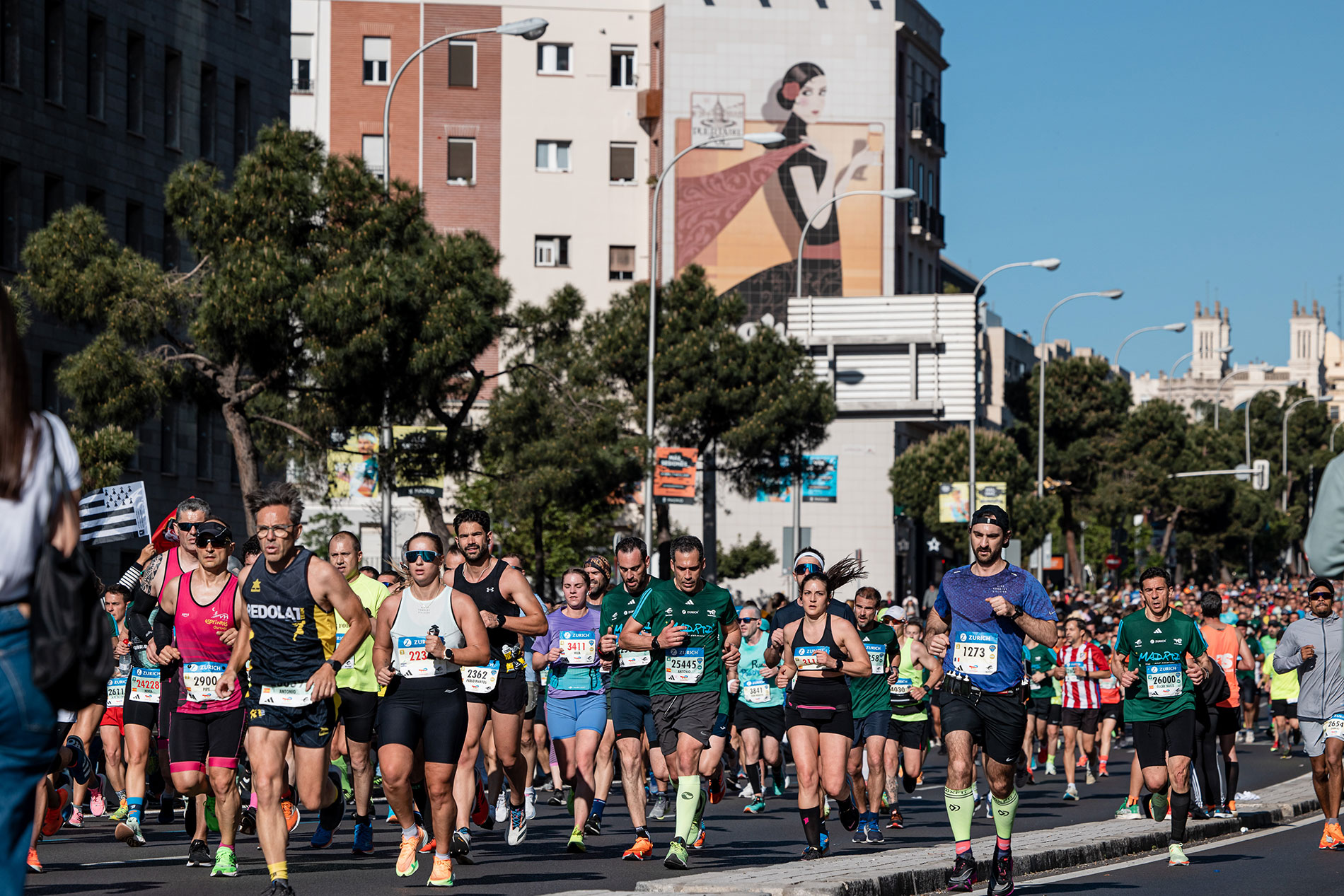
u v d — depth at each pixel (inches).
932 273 3973.9
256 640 504.4
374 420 1530.5
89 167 2085.4
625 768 685.3
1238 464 5007.4
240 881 580.7
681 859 636.1
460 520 632.4
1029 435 4626.0
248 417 1507.1
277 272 1395.2
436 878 561.3
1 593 228.8
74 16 2058.3
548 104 3560.5
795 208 3567.9
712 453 2299.5
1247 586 3201.3
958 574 550.3
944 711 553.9
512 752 721.0
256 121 2450.8
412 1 3531.0
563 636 725.3
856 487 3631.9
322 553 2723.9
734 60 3550.7
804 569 762.2
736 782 1152.2
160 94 2230.6
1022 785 1234.6
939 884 595.8
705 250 3548.2
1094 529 4431.6
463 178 3553.2
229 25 2381.9
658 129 3553.2
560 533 2481.5
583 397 1973.4
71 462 235.0
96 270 1400.1
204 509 604.4
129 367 1405.0
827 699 647.8
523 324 2085.4
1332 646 770.2
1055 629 542.9
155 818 870.4
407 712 551.8
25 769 229.9
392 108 3538.4
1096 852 709.9
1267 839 818.2
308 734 506.9
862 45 3582.7
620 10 3592.5
